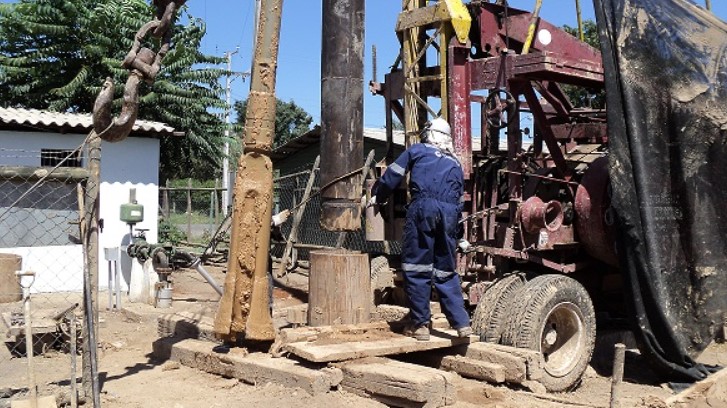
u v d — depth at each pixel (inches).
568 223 310.2
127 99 228.2
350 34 261.6
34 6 832.9
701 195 290.2
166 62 858.1
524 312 270.2
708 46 299.6
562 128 374.6
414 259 250.5
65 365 287.1
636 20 288.7
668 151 286.8
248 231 247.0
